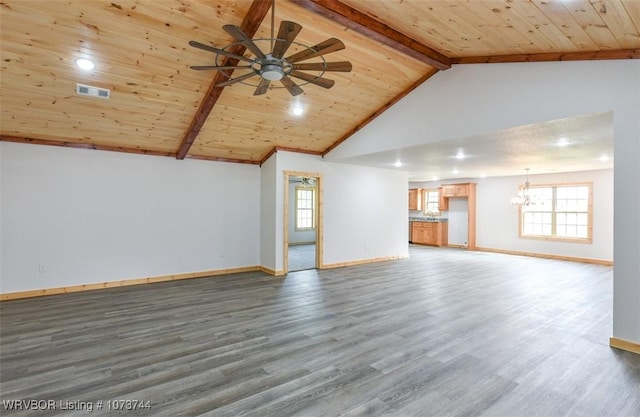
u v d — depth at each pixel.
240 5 3.21
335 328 3.65
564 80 3.50
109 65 3.69
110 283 5.46
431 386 2.49
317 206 6.98
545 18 2.82
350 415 2.15
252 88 4.48
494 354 3.02
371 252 7.89
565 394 2.39
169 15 3.23
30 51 3.35
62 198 5.09
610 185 7.72
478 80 4.23
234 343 3.25
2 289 4.70
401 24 3.50
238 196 6.76
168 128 5.15
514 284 5.69
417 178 10.62
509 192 9.55
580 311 4.23
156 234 5.88
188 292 5.13
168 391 2.43
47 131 4.77
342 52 4.16
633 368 2.77
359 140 6.04
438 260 8.22
